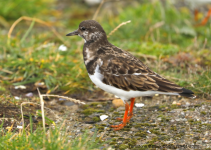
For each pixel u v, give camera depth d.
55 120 9.78
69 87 11.93
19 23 17.94
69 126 9.43
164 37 15.87
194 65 12.89
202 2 20.27
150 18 16.45
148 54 13.79
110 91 9.34
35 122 9.53
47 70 12.45
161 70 12.56
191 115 9.67
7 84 11.91
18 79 12.12
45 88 11.85
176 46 14.53
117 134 8.94
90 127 9.34
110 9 20.02
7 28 17.48
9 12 17.95
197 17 17.20
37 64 12.55
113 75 9.05
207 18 16.62
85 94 11.64
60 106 10.79
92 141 8.09
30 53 13.01
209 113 9.68
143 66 9.16
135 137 8.73
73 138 8.62
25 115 9.80
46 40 15.65
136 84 8.91
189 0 20.19
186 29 16.03
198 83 11.25
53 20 18.88
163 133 8.84
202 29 16.44
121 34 15.80
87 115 10.18
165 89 8.71
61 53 13.67
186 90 8.59
